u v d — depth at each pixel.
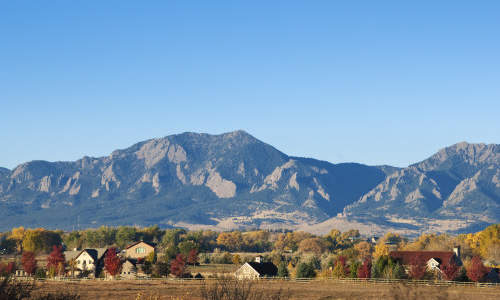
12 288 23.94
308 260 160.38
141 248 159.50
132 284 87.81
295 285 87.31
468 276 94.00
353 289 79.81
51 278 104.88
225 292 23.81
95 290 74.12
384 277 94.44
